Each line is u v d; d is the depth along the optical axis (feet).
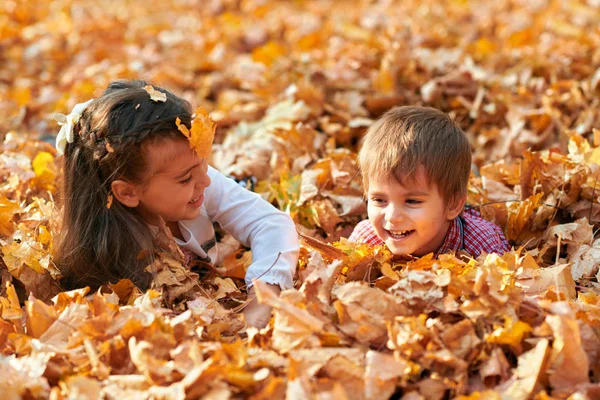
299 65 15.74
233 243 8.98
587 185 8.84
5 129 13.50
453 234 7.97
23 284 7.58
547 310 5.91
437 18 21.83
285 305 5.86
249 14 25.94
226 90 16.01
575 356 5.44
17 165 9.61
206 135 6.81
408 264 7.14
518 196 9.38
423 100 13.87
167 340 5.75
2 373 5.43
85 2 28.25
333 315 6.18
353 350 5.68
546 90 13.88
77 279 7.47
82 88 16.57
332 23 22.45
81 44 21.43
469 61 14.98
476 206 9.07
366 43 17.80
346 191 9.77
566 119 12.50
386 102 13.78
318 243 7.59
